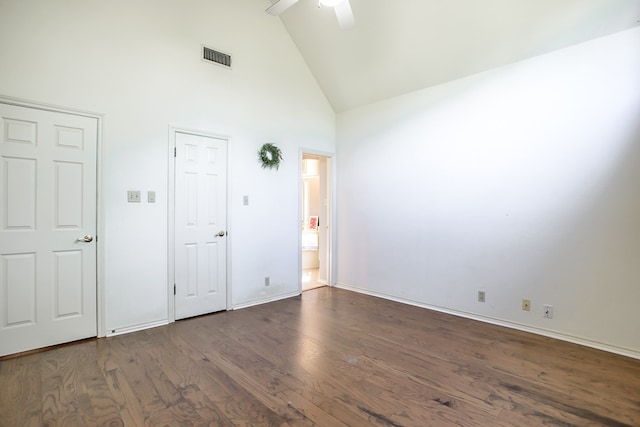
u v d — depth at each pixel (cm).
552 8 275
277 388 218
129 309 314
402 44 364
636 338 266
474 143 352
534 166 313
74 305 287
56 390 214
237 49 388
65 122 279
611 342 276
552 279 306
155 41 326
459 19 317
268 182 420
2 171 254
